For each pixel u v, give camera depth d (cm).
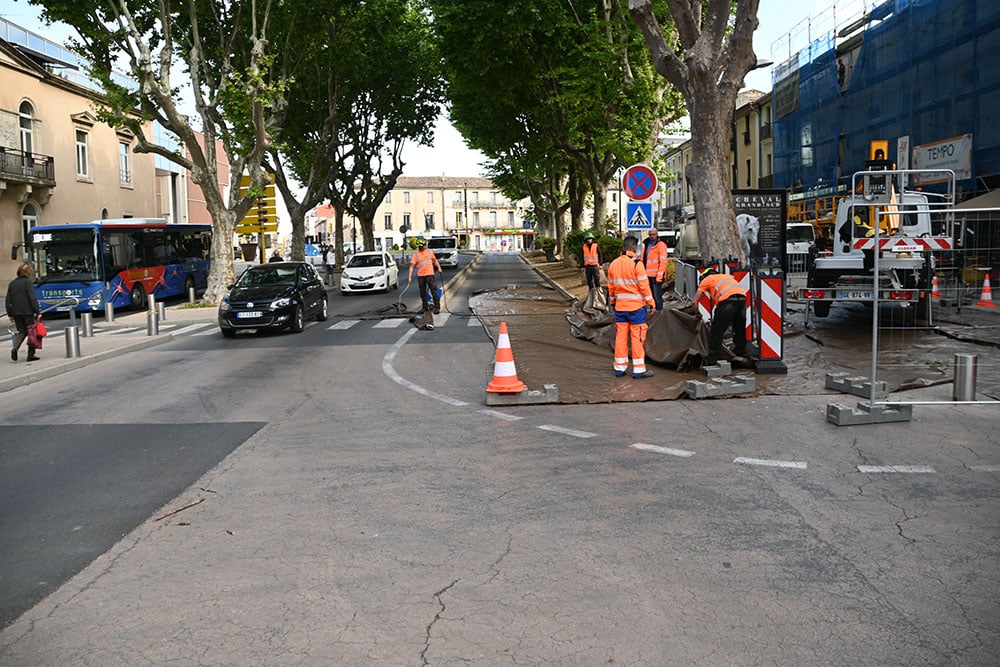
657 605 381
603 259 2819
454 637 354
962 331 1230
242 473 638
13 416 912
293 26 2658
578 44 2478
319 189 4131
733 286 1017
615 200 10738
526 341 1396
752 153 4772
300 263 1936
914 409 799
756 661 329
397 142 4772
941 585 398
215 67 2764
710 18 1171
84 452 727
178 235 3050
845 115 3075
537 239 6581
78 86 3641
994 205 2022
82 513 548
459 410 862
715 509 515
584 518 504
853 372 991
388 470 630
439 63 3531
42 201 3394
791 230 2495
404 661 334
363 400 942
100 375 1218
